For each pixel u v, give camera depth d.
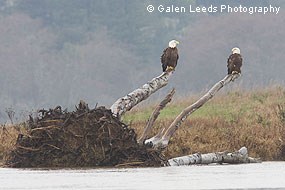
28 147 11.63
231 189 7.54
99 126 11.59
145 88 12.93
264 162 13.70
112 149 11.55
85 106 11.80
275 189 7.50
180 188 7.68
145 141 12.55
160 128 18.66
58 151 11.55
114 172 10.12
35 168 11.28
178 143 17.56
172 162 12.33
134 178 9.00
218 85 13.11
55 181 8.70
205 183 8.20
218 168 11.11
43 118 11.80
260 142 18.05
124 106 12.73
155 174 9.67
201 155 12.68
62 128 11.59
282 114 20.59
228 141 18.17
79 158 11.52
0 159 14.75
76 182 8.53
